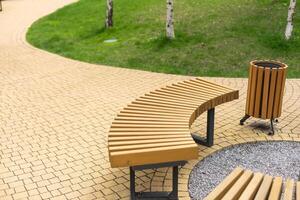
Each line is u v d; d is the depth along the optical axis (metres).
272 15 13.96
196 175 5.57
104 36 14.90
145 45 12.98
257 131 6.98
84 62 12.23
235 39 12.41
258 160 6.01
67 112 8.03
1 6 23.31
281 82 6.63
